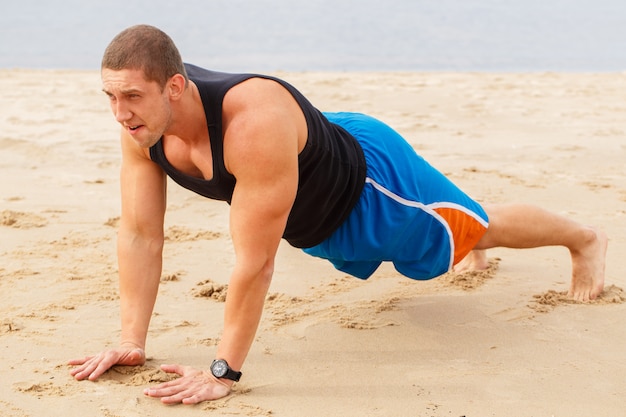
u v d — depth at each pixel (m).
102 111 13.84
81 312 5.57
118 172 9.75
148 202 4.80
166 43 4.09
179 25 27.89
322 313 5.68
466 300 5.95
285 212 4.34
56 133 11.89
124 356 4.70
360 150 4.98
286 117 4.30
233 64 21.61
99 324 5.38
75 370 4.63
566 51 26.31
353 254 5.14
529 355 5.04
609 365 4.89
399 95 15.88
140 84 4.02
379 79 18.14
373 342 5.22
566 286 6.25
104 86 4.06
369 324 5.49
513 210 5.59
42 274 6.28
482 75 19.61
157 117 4.12
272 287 6.18
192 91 4.29
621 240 7.28
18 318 5.43
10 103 14.38
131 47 4.01
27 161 10.24
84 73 18.70
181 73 4.16
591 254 5.94
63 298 5.80
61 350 4.97
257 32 26.98
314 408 4.34
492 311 5.75
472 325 5.50
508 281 6.36
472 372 4.80
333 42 25.78
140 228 4.84
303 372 4.78
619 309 5.78
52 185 9.07
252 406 4.34
